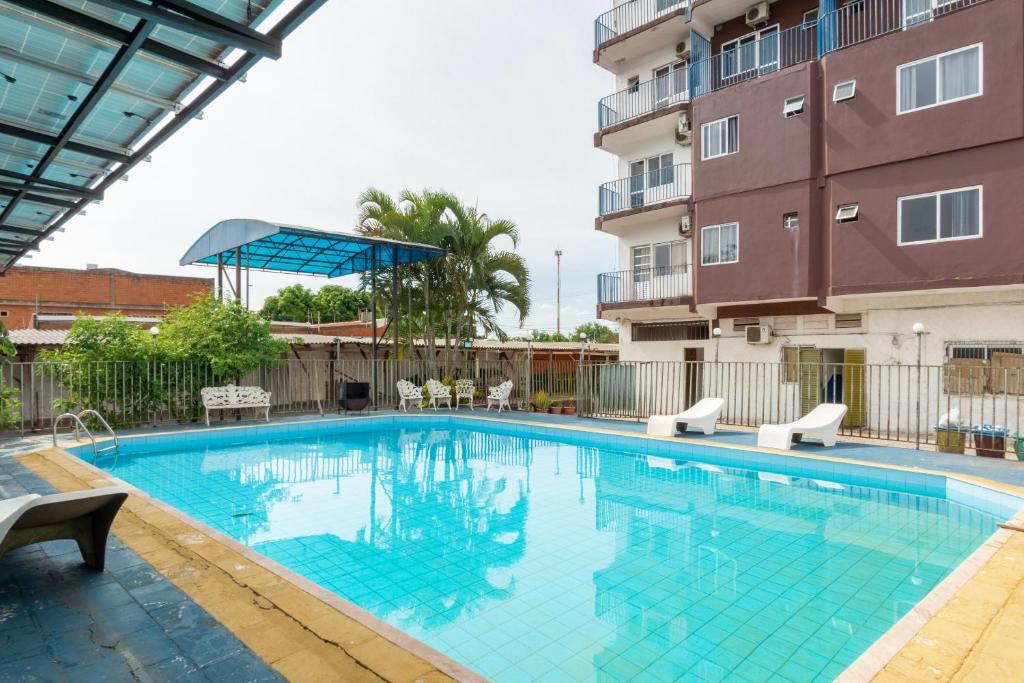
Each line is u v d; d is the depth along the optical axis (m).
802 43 14.99
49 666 2.44
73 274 30.66
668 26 16.80
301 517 6.34
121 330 12.05
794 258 13.20
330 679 2.34
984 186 10.80
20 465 7.48
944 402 11.68
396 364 16.84
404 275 17.81
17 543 3.29
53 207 7.34
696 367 16.16
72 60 4.18
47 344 13.26
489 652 3.42
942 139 11.26
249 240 13.80
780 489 7.75
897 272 11.73
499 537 5.65
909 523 6.10
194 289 34.00
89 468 7.25
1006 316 11.05
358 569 4.80
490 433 13.30
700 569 4.77
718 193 14.55
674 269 17.14
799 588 4.38
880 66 12.05
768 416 14.30
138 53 4.05
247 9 3.58
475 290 17.66
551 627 3.75
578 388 15.09
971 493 6.77
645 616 3.89
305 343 17.06
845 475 8.13
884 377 12.54
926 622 3.03
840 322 13.23
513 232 17.48
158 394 12.14
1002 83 10.66
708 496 7.34
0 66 4.21
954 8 12.08
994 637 2.85
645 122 16.88
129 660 2.49
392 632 2.78
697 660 3.31
